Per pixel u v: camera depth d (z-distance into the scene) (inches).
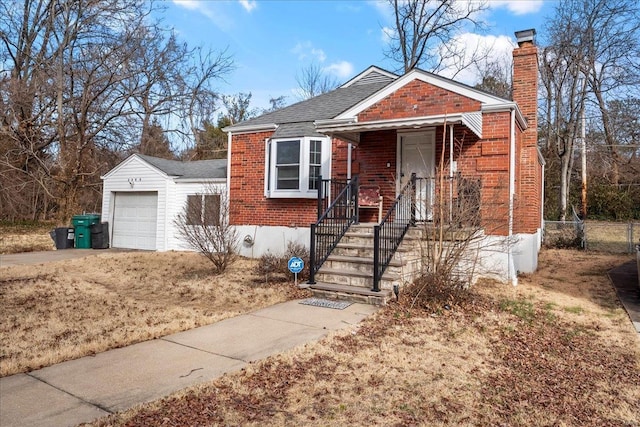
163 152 1251.2
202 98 1222.3
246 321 248.5
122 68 944.3
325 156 489.1
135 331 226.4
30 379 162.1
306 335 220.4
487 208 354.0
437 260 295.9
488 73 1230.9
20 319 251.0
